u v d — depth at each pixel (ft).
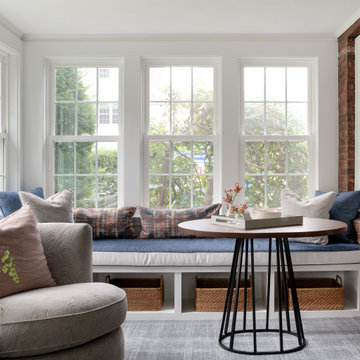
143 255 12.33
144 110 15.72
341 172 15.15
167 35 15.25
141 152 15.60
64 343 7.14
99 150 15.75
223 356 9.72
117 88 15.75
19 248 8.18
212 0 12.48
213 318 12.34
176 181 15.67
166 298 14.11
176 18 13.87
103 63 15.72
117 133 15.72
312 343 10.45
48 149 15.70
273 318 12.25
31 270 8.20
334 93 15.40
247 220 9.31
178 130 15.75
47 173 15.69
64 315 7.17
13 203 12.79
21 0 12.44
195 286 12.87
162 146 15.71
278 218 9.73
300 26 14.61
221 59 15.33
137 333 11.21
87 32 15.08
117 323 7.94
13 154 14.98
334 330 11.34
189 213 14.28
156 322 12.11
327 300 12.51
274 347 10.21
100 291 8.05
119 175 15.69
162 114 15.76
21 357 7.03
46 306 7.22
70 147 15.75
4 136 14.69
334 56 15.37
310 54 15.35
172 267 12.35
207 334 11.12
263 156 15.66
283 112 15.76
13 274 6.90
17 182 14.99
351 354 9.79
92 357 7.43
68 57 15.47
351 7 13.03
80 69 15.75
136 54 15.31
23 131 15.33
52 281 8.59
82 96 15.80
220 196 15.52
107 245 12.73
